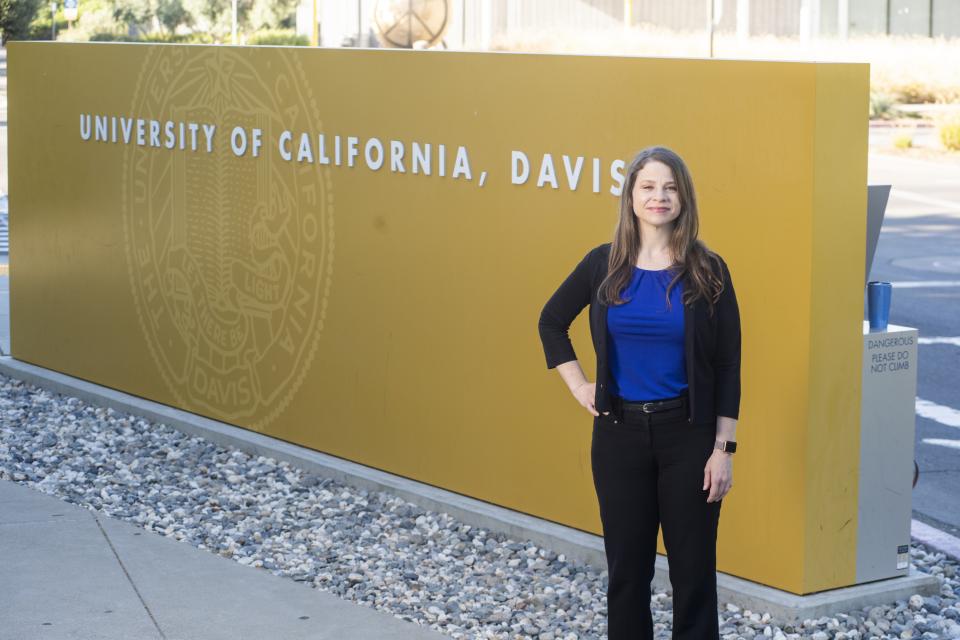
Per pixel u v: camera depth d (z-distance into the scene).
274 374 7.74
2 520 6.38
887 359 5.39
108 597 5.40
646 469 4.30
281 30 42.78
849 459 5.31
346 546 6.18
